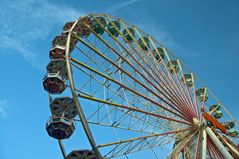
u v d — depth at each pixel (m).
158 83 27.00
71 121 24.17
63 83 26.08
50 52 28.67
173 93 26.64
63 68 25.86
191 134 25.72
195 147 25.53
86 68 22.89
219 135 26.03
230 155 23.56
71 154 22.61
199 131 25.48
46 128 24.22
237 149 26.25
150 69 27.88
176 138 26.06
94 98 21.78
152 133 24.17
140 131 24.33
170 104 25.81
